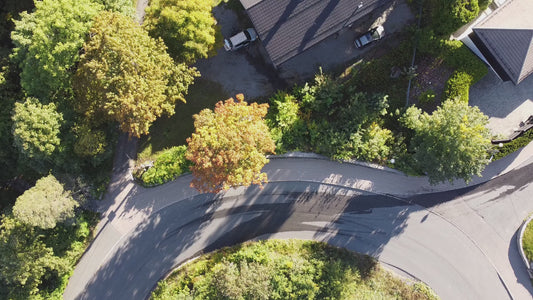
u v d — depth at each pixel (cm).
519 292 3741
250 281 3441
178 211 3731
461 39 3475
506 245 3750
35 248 3278
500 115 3641
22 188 3778
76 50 2983
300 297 3478
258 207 3741
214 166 2970
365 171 3719
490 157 3600
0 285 3334
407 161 3597
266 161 3083
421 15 3462
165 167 3559
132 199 3722
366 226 3762
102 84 2942
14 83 3297
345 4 3097
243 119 3061
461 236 3759
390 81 3581
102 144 3297
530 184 3728
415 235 3766
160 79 3122
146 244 3728
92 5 3031
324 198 3741
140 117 3019
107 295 3722
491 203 3747
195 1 3045
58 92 3238
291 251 3741
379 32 3466
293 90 3562
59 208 3075
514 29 3128
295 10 3030
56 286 3603
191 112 3650
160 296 3594
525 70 3225
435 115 3222
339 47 3578
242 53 3619
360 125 3497
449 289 3762
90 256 3725
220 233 3744
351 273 3609
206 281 3619
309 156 3647
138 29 3025
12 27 3425
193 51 3194
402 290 3741
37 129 3022
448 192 3750
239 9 3550
